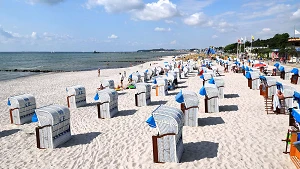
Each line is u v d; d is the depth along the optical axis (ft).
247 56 220.23
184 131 35.14
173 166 25.36
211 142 30.94
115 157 28.30
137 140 32.91
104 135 35.50
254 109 44.91
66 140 33.96
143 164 26.20
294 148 25.00
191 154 27.86
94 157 28.60
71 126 40.52
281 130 33.94
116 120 42.37
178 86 75.51
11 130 40.34
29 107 45.09
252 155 26.99
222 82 54.39
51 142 31.65
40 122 31.78
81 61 324.39
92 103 57.47
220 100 53.11
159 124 25.94
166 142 25.82
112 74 136.15
